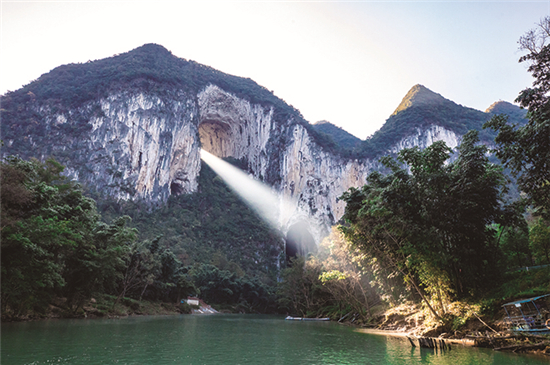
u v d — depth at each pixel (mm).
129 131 127562
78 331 21656
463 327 21188
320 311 64250
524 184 19438
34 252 23484
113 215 105625
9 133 120438
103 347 15820
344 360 14711
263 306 101125
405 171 25266
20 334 18719
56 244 26672
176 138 139375
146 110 132875
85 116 131125
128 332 22938
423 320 26641
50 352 13953
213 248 127500
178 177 144375
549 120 16625
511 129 19266
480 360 14422
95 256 35000
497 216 25141
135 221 111000
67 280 35125
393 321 32656
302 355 16016
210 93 165375
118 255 37688
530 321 17250
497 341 17719
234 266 112938
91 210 36594
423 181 23359
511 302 18531
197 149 151500
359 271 40562
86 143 124062
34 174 26266
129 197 117938
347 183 146000
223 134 183250
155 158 129875
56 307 33906
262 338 23422
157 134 132250
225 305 90875
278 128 161875
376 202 24469
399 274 28797
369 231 25562
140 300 55719
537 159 18484
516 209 24406
